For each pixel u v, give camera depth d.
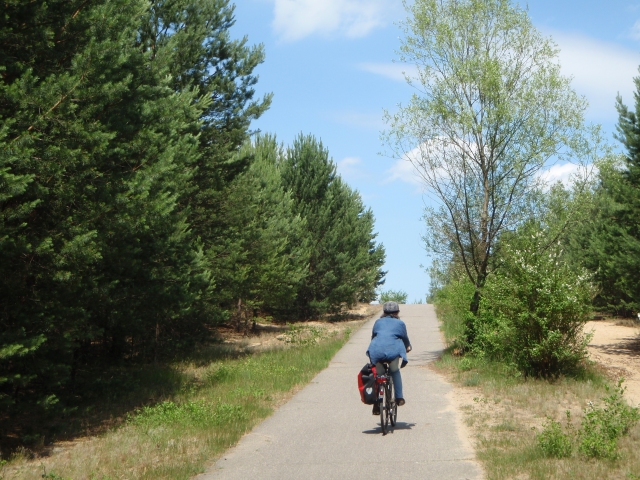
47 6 10.06
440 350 22.78
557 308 14.49
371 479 7.13
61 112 9.80
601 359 20.61
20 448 9.55
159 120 14.38
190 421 10.66
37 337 9.67
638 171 22.42
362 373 9.99
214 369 18.20
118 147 11.76
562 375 14.79
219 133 21.72
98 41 10.90
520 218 18.81
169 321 20.31
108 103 11.16
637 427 9.30
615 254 28.03
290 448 8.84
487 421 10.49
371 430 9.97
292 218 38.59
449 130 19.25
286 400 13.16
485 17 19.30
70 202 10.31
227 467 7.90
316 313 43.53
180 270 15.76
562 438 8.00
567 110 18.56
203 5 20.80
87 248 10.15
